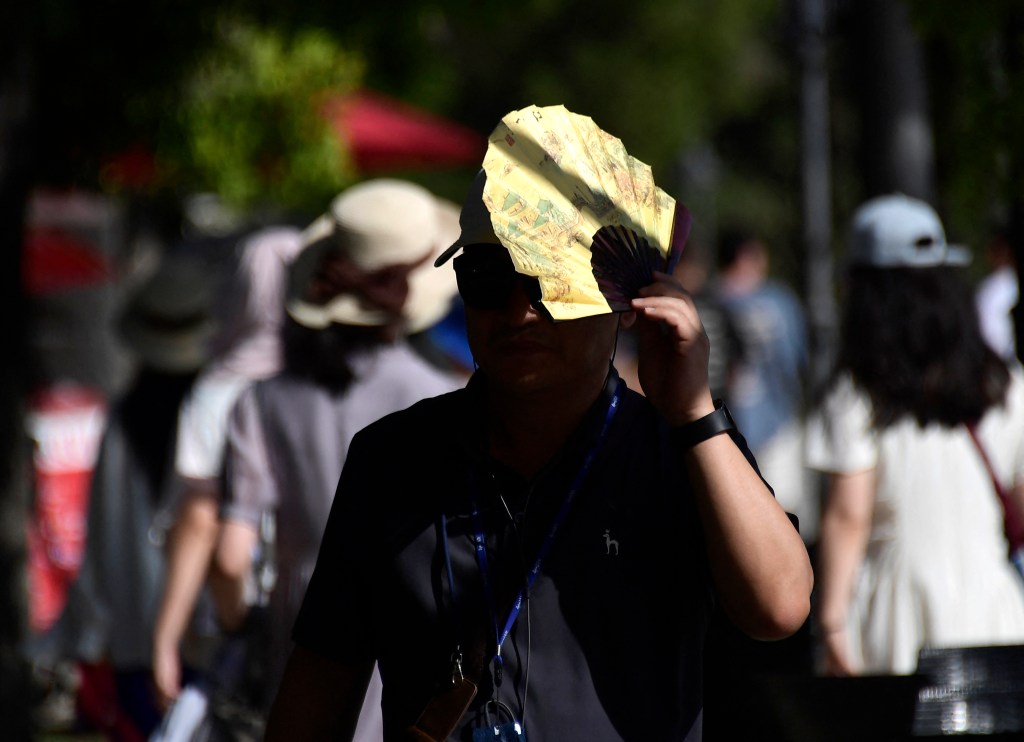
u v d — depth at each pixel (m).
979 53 13.99
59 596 31.28
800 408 35.47
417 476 9.13
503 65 102.38
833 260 33.97
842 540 16.34
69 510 31.94
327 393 14.51
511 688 8.66
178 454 16.55
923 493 16.11
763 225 124.06
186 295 20.64
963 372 16.11
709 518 8.55
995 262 30.09
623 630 8.69
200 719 14.80
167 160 29.53
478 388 9.22
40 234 36.47
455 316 23.62
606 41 102.56
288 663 9.60
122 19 24.69
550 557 8.76
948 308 16.25
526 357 8.72
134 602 20.12
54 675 27.47
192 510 16.36
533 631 8.70
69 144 26.16
